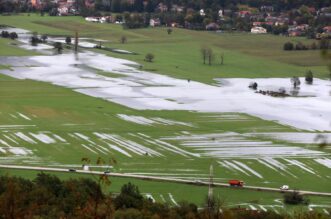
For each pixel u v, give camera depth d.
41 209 127.00
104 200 89.12
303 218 117.44
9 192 101.31
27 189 149.62
